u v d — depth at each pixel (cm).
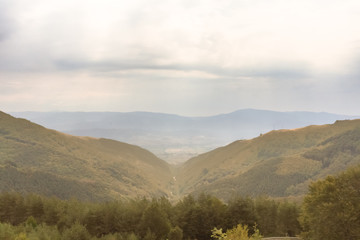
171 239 4278
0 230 2673
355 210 2525
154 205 4616
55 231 4038
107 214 4944
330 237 2600
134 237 4256
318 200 2795
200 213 5162
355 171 2777
